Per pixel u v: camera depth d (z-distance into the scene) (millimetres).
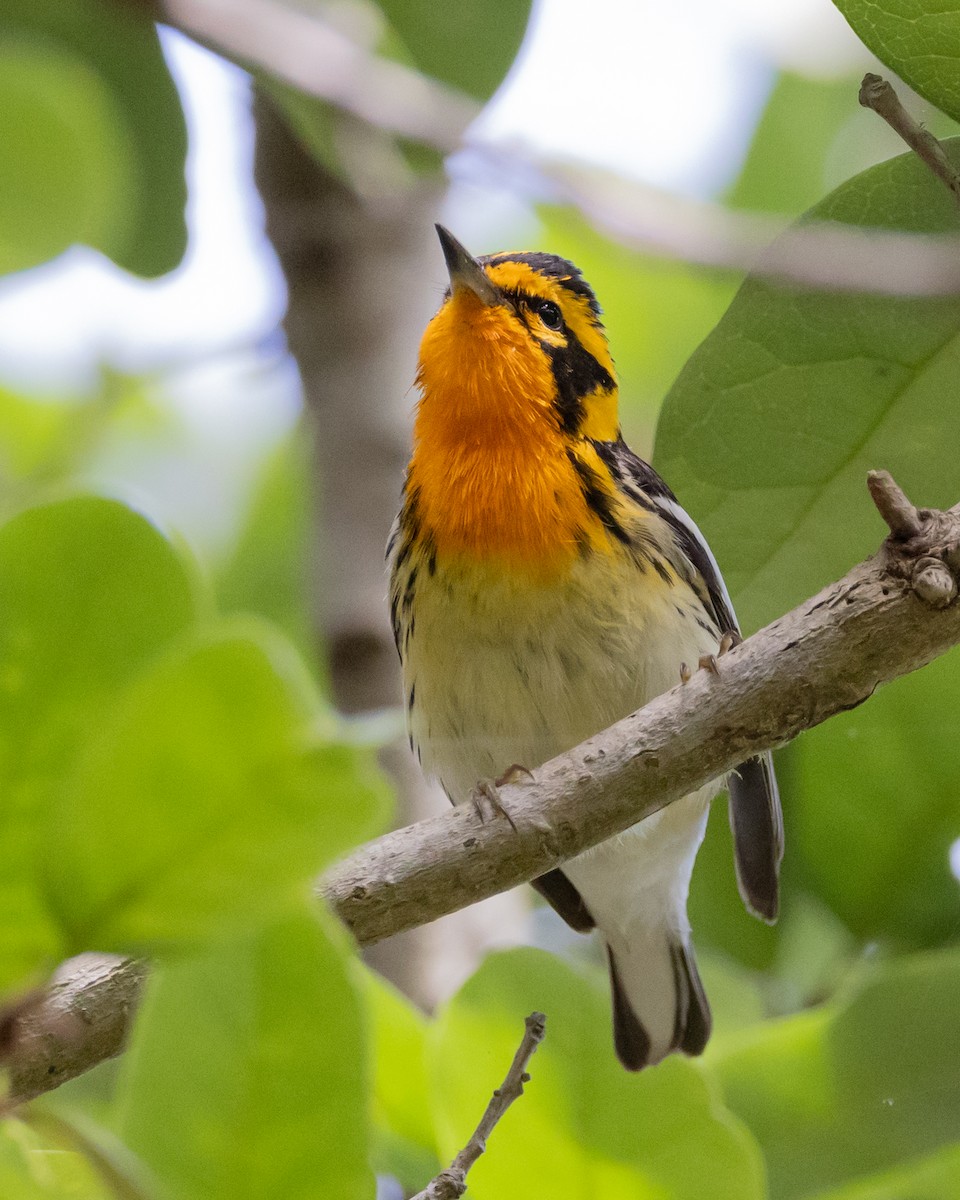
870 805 10977
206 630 3656
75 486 3943
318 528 14391
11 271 7355
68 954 3818
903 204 8234
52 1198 4238
